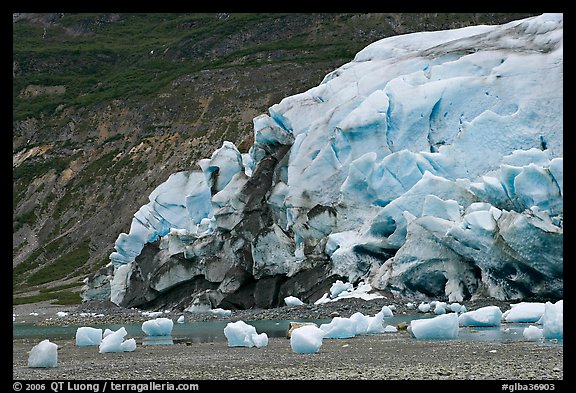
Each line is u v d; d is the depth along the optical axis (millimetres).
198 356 49438
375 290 83688
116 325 86688
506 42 102750
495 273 77500
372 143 95625
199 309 95875
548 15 102875
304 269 91000
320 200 96062
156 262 104250
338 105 103938
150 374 41594
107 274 118750
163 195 120500
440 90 96688
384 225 86000
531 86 92875
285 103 110000
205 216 114375
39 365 46312
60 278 193875
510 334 56375
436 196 82375
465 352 46219
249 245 96312
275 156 104250
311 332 50094
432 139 96062
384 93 97688
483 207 80250
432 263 80500
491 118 91312
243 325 55594
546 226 72375
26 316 110688
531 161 84062
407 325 64188
